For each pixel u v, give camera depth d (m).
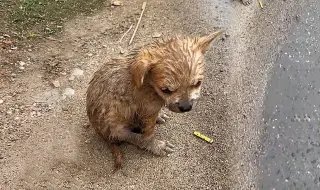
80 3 1.06
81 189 0.76
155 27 1.02
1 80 0.89
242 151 0.83
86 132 0.83
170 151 0.81
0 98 0.87
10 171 0.77
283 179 0.82
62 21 1.02
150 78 0.71
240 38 1.01
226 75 0.93
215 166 0.79
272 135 0.87
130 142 0.81
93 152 0.81
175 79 0.68
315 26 1.07
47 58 0.94
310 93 0.95
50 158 0.79
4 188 0.75
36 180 0.77
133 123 0.79
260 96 0.92
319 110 0.93
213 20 1.04
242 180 0.79
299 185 0.82
